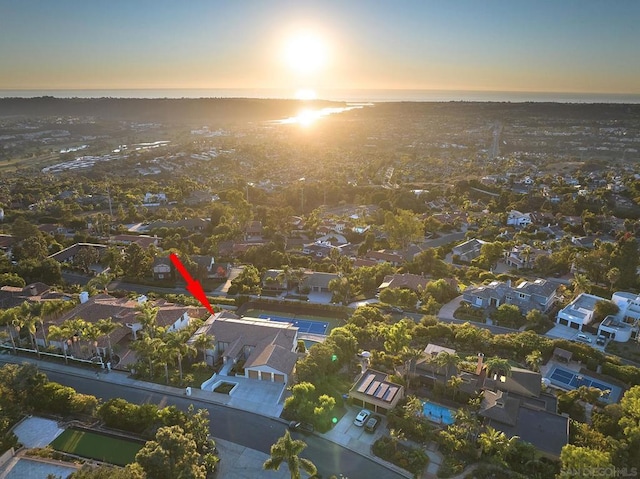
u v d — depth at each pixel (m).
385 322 82.81
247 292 101.56
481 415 56.22
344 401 61.97
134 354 71.38
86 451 52.22
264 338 74.12
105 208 189.38
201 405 61.41
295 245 141.88
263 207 171.88
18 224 133.12
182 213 180.12
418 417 56.41
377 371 65.69
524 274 117.12
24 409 58.75
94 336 66.19
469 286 103.06
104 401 61.53
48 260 105.56
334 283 96.94
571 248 128.25
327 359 65.56
